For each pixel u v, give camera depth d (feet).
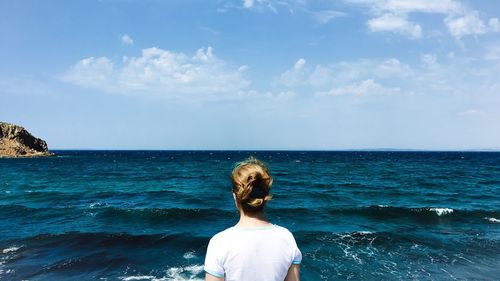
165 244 36.78
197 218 49.01
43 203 62.49
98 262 31.68
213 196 72.59
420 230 42.83
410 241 37.99
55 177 117.08
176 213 51.44
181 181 106.42
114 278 28.17
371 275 28.89
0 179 108.37
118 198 69.82
